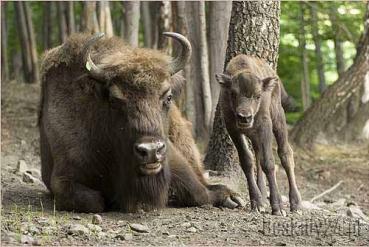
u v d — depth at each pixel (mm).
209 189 17000
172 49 29500
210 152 19625
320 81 49875
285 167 15711
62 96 16359
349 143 32562
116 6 51594
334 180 27578
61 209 15617
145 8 46344
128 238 12617
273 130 15578
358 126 32875
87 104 15703
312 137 32312
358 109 33031
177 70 15141
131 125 14242
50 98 16625
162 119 14586
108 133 15266
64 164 15836
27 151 27234
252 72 14234
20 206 15859
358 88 33094
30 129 31984
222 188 16859
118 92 14500
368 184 27219
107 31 32469
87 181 15836
